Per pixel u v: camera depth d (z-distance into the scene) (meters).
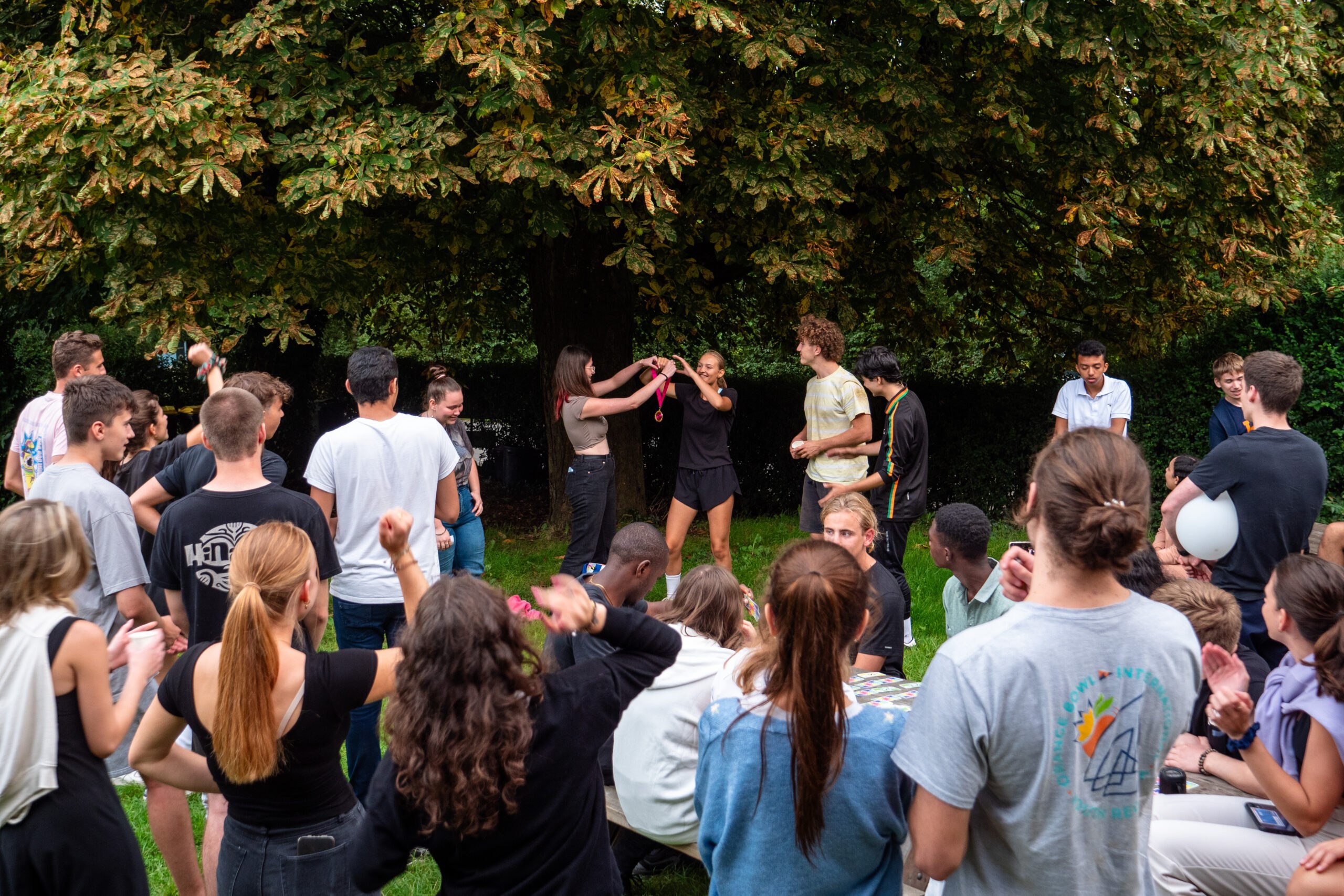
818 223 7.49
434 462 4.24
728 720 2.19
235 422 3.41
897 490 6.35
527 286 11.66
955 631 4.33
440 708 1.96
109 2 7.15
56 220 6.32
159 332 6.69
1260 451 4.25
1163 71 7.80
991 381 11.45
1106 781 1.84
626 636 2.26
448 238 8.01
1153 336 9.52
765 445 11.25
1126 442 1.87
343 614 4.17
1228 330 9.75
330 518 4.24
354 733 4.04
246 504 3.39
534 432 13.55
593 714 2.19
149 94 6.14
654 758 3.12
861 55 7.44
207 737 2.41
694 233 8.19
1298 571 2.97
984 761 1.83
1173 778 3.17
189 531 3.36
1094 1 7.37
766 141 7.23
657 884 3.70
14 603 2.52
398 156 6.29
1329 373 9.18
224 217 6.92
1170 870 2.90
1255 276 8.66
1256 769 2.58
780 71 7.64
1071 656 1.80
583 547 6.98
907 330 10.69
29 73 6.61
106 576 3.64
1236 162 7.95
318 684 2.46
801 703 2.03
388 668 2.55
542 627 6.54
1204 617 3.30
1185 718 1.89
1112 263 9.63
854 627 2.14
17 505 2.59
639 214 7.69
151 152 5.97
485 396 13.72
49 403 5.07
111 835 2.60
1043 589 1.88
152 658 2.76
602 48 6.39
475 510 6.36
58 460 5.02
